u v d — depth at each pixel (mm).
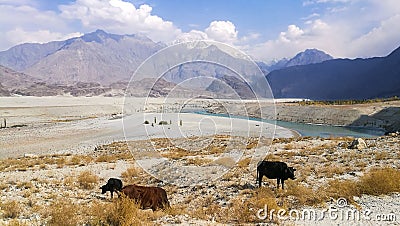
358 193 12992
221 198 14016
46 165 25344
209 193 14828
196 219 10656
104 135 49281
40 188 16266
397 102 101500
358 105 100438
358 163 20719
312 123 86938
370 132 69875
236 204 12156
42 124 69625
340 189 13297
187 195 14781
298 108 100375
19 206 11961
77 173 21016
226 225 9938
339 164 21312
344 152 26266
